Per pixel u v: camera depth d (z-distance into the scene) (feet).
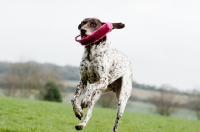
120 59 26.45
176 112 161.68
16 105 60.03
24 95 168.45
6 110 47.11
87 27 23.99
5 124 29.84
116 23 25.45
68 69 203.51
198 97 158.40
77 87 24.44
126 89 26.89
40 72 172.86
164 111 161.99
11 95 169.58
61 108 68.64
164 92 163.12
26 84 169.48
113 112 79.61
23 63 171.94
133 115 75.05
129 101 171.63
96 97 26.35
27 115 43.57
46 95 151.43
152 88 174.40
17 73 170.60
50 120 40.91
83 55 24.17
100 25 24.54
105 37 24.43
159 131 42.14
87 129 34.73
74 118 48.73
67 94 170.60
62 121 41.75
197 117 157.99
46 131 28.12
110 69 25.48
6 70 172.65
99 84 23.07
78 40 23.45
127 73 27.09
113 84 27.96
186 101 160.56
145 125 49.73
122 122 51.37
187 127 55.01
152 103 164.25
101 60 23.65
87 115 24.81
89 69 23.97
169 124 57.62
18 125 30.35
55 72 177.88
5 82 169.89
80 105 22.29
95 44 23.70
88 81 25.20
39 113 49.42
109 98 162.09
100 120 51.31
